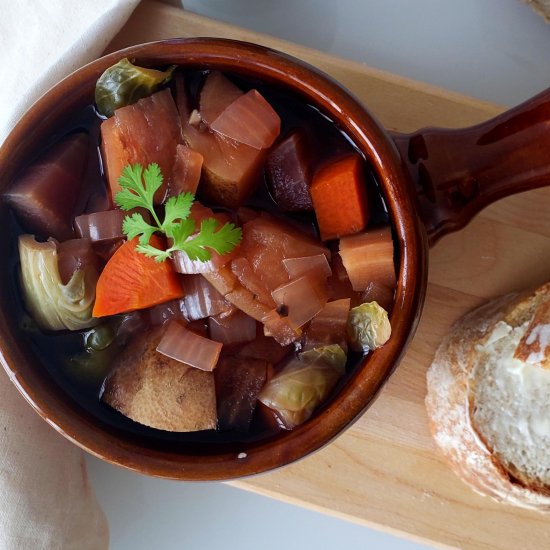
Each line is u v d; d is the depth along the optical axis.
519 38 0.50
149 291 0.38
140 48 0.38
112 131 0.38
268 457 0.38
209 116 0.39
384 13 0.50
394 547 0.51
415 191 0.39
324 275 0.39
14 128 0.39
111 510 0.51
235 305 0.39
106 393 0.40
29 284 0.39
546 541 0.46
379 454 0.46
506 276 0.46
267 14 0.50
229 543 0.51
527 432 0.43
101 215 0.39
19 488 0.46
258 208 0.40
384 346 0.38
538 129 0.40
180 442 0.40
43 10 0.45
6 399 0.45
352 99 0.38
